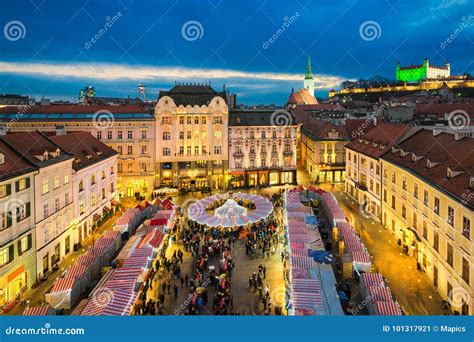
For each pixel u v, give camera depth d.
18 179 40.38
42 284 43.19
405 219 51.03
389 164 58.44
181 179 86.94
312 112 136.75
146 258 38.84
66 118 79.62
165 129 85.06
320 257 37.81
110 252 44.06
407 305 36.66
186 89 92.19
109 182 69.69
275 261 47.75
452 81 188.88
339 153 93.62
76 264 38.47
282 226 58.78
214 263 47.03
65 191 51.22
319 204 64.25
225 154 88.81
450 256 36.62
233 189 88.81
